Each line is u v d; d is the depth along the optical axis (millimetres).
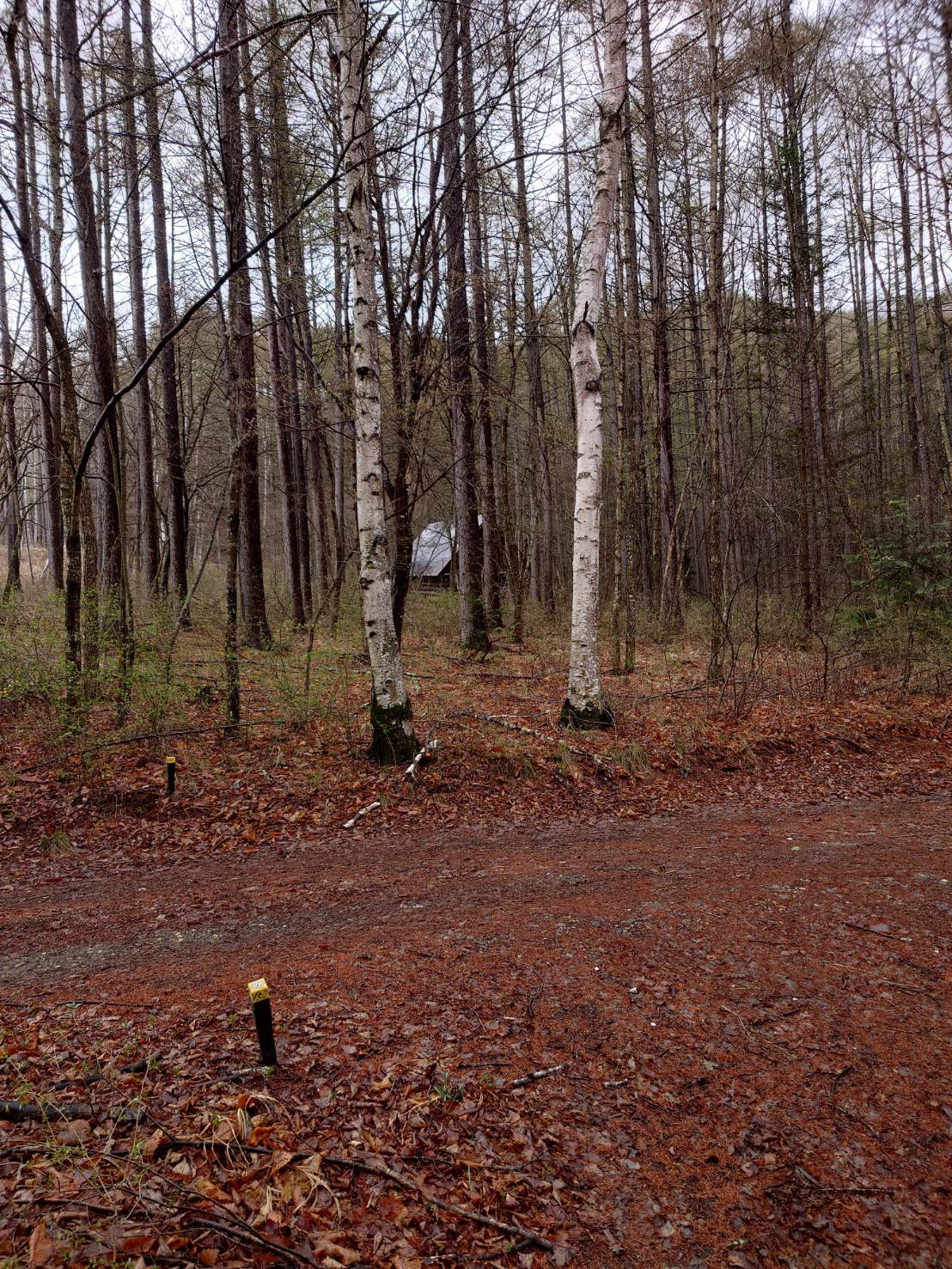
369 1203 2686
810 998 4039
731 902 5281
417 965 4441
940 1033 3717
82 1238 2369
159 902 5477
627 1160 2977
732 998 4059
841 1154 2986
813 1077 3422
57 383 8477
